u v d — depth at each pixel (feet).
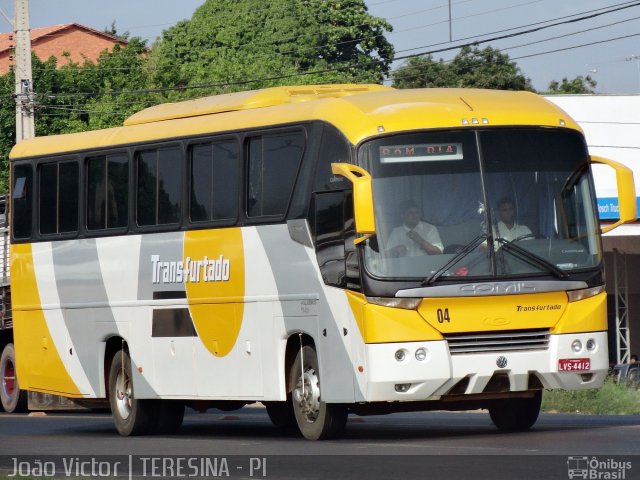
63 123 378.32
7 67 512.63
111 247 126.82
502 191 99.19
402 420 136.46
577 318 99.04
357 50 490.08
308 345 105.81
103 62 398.21
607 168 281.74
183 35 469.98
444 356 96.37
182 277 117.70
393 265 96.99
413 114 99.86
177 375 118.73
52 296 135.33
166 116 123.54
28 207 138.92
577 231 100.48
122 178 126.00
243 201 111.14
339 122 101.60
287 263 106.11
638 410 149.38
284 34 472.03
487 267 97.55
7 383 178.19
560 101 282.97
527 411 109.09
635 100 282.15
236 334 111.65
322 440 105.60
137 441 117.19
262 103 113.39
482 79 455.63
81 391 132.26
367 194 93.66
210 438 118.93
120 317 125.59
